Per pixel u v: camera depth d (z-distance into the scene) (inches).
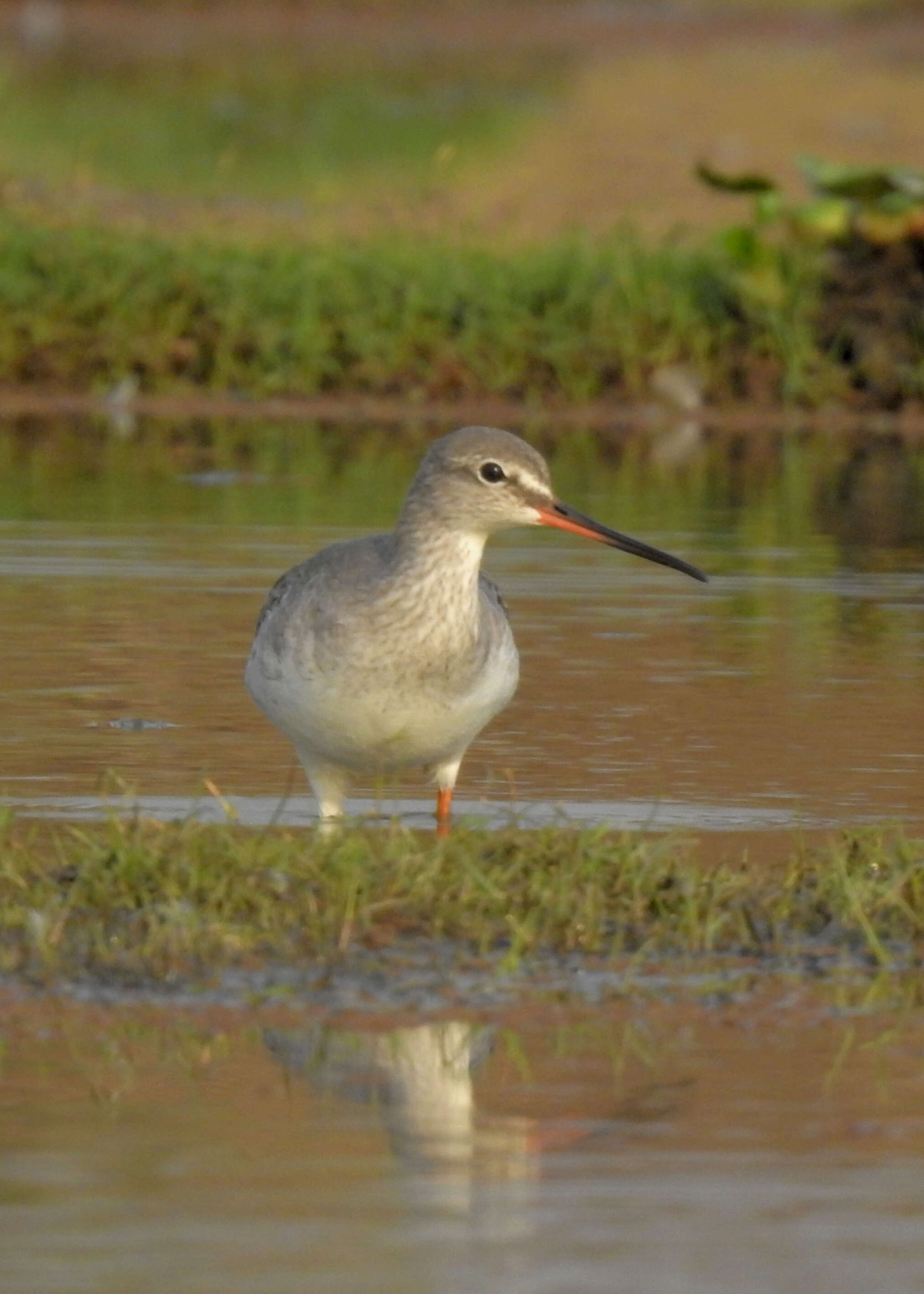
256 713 512.7
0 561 659.4
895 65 1893.5
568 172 1393.9
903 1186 277.3
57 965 343.6
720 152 1454.2
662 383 1002.1
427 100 1752.0
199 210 1257.4
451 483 409.7
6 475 816.3
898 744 488.7
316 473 831.7
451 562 407.2
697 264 1050.1
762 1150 287.6
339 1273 251.6
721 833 420.2
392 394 1007.6
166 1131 291.7
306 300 1023.6
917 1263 256.1
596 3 2450.8
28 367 1009.5
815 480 836.0
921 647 580.4
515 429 952.9
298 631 405.1
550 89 1802.4
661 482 822.5
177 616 598.5
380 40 2223.2
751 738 491.5
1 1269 252.1
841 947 362.9
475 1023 330.3
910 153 1465.3
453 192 1330.0
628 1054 320.2
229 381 1016.9
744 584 651.5
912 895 378.0
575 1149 288.0
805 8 2354.8
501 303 1024.2
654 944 360.8
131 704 515.5
